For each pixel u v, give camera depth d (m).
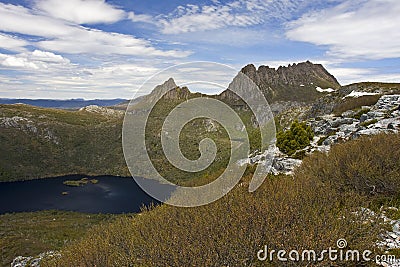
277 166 15.31
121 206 54.69
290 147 20.34
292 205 6.52
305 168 11.84
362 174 8.29
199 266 5.41
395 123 15.22
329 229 5.49
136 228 9.08
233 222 6.32
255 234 5.72
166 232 7.28
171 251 6.07
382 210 7.02
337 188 8.60
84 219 48.97
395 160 8.30
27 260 15.50
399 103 21.53
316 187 8.11
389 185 7.91
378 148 9.04
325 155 11.87
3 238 38.47
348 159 9.31
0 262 30.55
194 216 6.89
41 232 41.50
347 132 18.75
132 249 7.54
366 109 25.12
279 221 5.94
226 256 5.52
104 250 8.39
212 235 6.13
